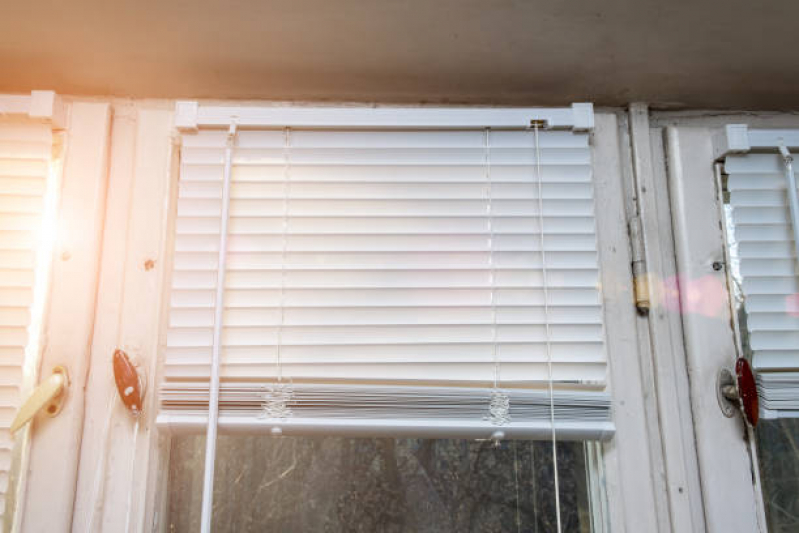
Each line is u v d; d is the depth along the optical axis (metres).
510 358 0.90
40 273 0.90
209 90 0.99
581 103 0.99
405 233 0.94
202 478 0.93
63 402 0.87
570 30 0.84
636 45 0.88
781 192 0.98
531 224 0.95
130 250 0.93
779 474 0.93
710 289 0.96
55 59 0.90
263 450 0.96
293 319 0.90
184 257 0.92
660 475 0.90
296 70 0.94
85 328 0.89
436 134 0.97
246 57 0.90
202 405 0.86
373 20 0.82
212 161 0.94
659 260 0.98
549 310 0.92
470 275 0.93
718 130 1.00
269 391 0.87
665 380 0.93
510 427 0.87
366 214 0.94
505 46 0.88
